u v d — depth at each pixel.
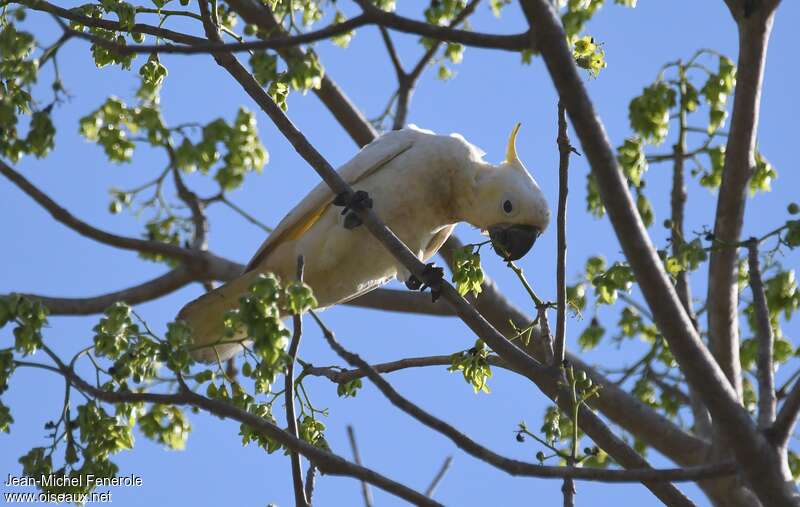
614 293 11.63
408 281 13.06
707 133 13.55
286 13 12.08
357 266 12.91
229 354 12.86
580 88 7.95
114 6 11.05
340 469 8.41
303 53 10.91
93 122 14.94
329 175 10.73
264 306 8.78
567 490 9.21
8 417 9.18
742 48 11.80
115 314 9.22
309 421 10.27
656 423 13.38
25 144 12.44
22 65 11.95
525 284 10.65
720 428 8.54
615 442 9.88
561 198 9.95
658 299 8.31
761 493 8.53
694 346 8.42
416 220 13.03
